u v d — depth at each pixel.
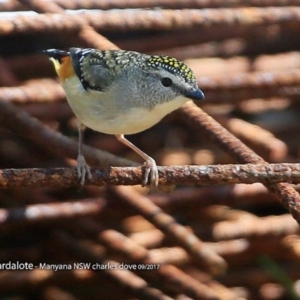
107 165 10.14
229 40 15.26
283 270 11.49
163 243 10.85
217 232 11.03
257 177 7.60
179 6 12.65
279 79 10.94
